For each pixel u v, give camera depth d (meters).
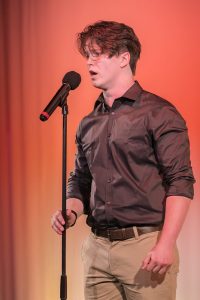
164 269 3.71
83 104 5.99
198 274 5.54
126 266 4.03
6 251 6.46
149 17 5.65
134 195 3.99
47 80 6.15
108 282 4.26
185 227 5.54
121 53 4.07
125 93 4.09
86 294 4.39
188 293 5.59
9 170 6.38
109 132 4.09
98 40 4.02
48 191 6.21
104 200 4.10
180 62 5.54
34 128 6.23
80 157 4.50
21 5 6.21
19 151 6.31
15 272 6.45
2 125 6.35
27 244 6.37
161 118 3.90
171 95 5.59
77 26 6.00
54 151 6.16
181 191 3.73
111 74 4.07
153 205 3.98
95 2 5.90
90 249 4.29
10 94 6.30
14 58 6.27
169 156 3.82
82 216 6.12
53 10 6.09
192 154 5.47
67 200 4.50
